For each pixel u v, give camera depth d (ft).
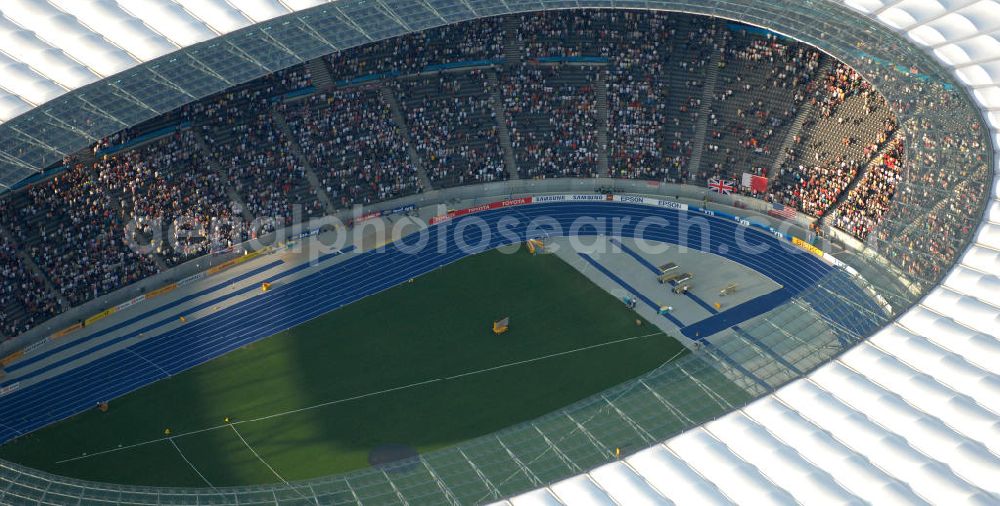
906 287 257.34
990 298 234.17
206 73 283.38
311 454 255.91
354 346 292.40
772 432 206.59
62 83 264.93
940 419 206.18
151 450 257.55
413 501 212.84
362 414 268.41
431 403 271.90
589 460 222.28
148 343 293.64
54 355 288.92
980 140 281.74
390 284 316.81
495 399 272.92
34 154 256.52
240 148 336.49
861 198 323.98
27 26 277.85
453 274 321.32
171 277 314.55
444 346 292.20
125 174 320.09
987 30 302.25
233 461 254.06
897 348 224.12
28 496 209.56
